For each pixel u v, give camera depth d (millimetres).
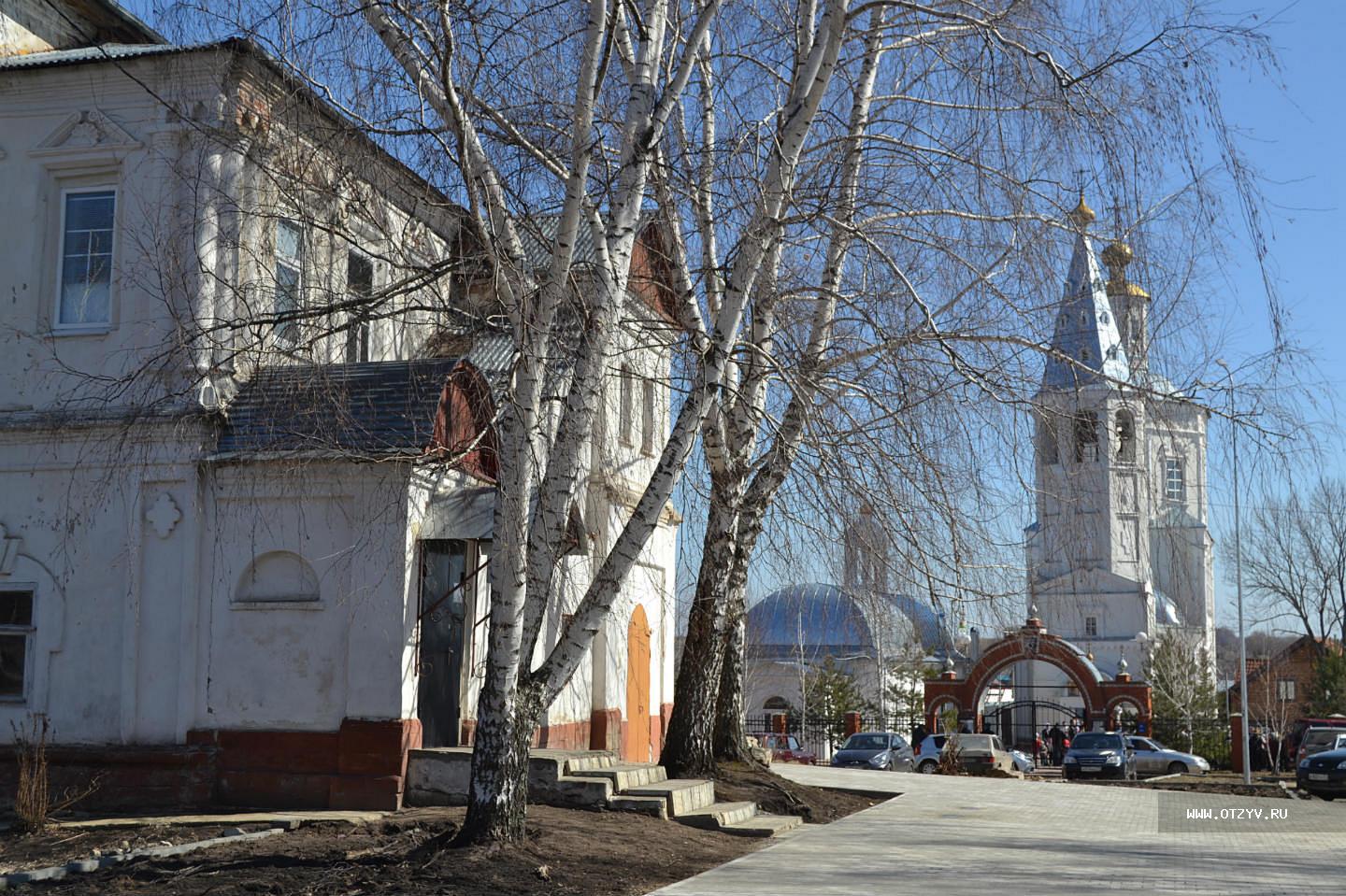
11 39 19625
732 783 17250
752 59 13945
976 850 14055
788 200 12586
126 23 21203
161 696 15336
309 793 14688
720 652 17375
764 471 17422
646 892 10500
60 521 15891
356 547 14234
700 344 12547
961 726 53344
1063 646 54625
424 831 12461
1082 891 10859
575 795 14648
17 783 15430
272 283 14875
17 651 15977
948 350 12336
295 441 13555
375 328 17281
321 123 11562
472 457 16125
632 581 23422
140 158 16078
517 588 11562
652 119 11742
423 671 15602
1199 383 12211
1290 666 75312
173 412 15359
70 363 16109
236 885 10484
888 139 13477
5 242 16500
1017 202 12547
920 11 13414
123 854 11500
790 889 10680
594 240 11711
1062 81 11891
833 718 54000
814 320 14383
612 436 21234
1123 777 39062
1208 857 14000
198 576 15438
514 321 11336
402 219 13945
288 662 15102
